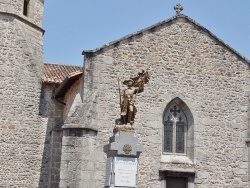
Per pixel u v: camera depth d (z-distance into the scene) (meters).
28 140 22.30
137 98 20.14
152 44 20.92
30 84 22.84
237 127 21.11
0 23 22.77
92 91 19.56
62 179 18.06
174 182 20.09
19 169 21.83
